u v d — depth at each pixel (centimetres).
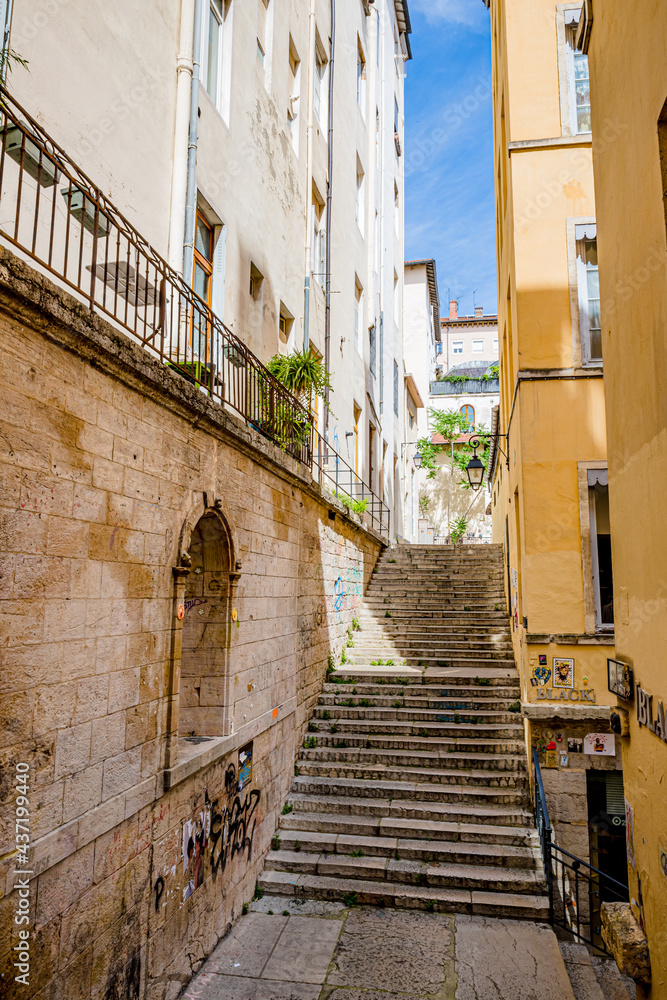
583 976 637
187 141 844
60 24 630
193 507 584
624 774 498
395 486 2466
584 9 549
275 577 833
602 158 523
